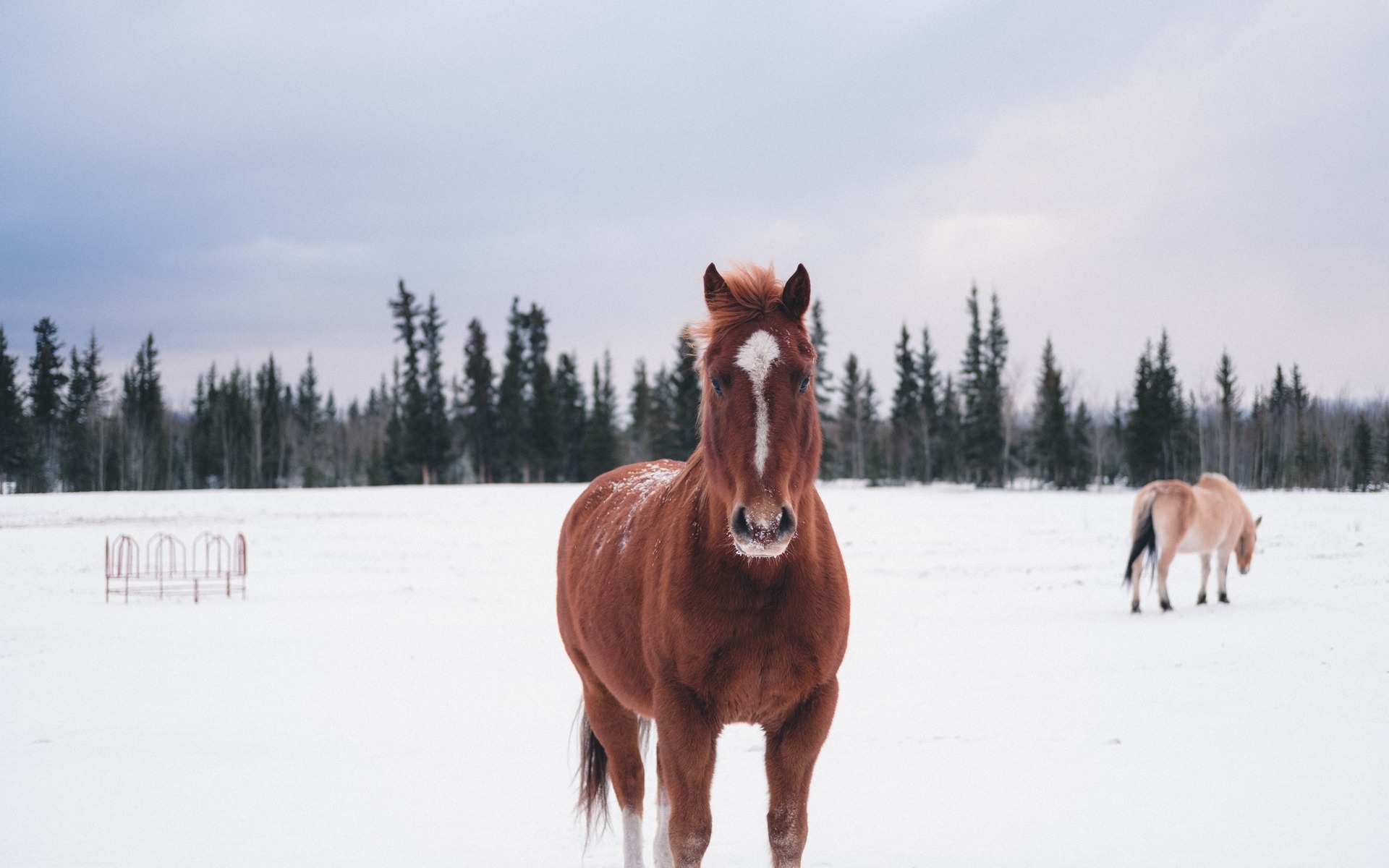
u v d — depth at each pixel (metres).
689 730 3.39
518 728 7.54
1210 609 12.33
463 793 5.70
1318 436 70.19
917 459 76.88
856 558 20.50
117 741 7.06
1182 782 5.24
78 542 25.44
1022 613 12.84
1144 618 11.94
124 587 17.41
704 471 3.60
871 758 6.22
